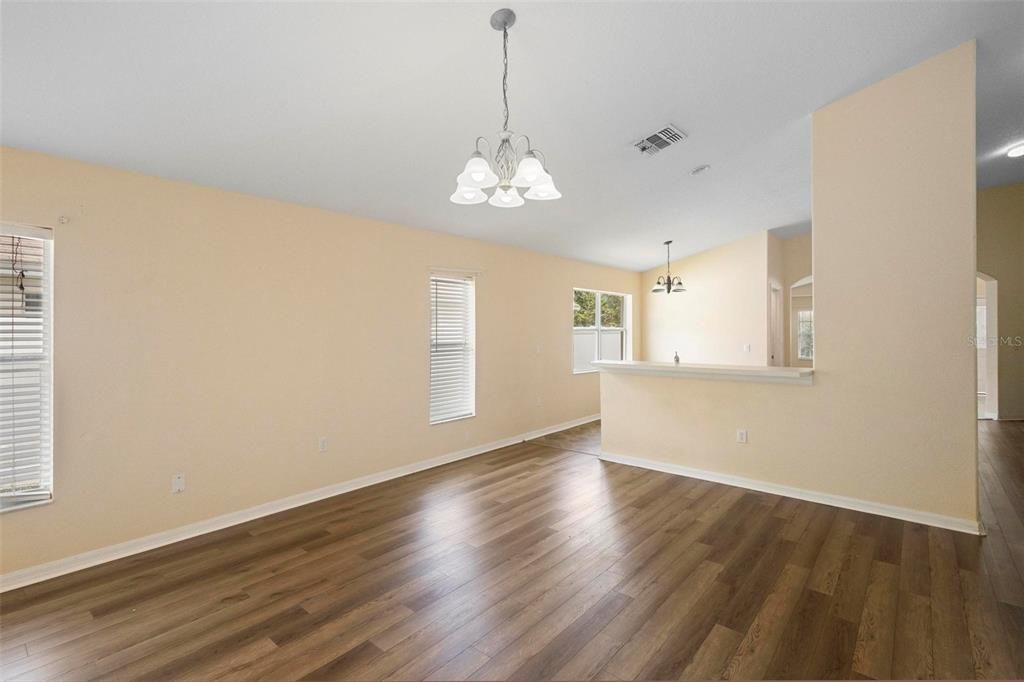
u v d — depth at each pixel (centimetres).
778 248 689
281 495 340
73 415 254
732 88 291
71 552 252
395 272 420
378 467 404
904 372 307
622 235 566
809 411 345
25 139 233
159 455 284
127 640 194
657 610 210
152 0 172
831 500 335
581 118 298
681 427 415
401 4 191
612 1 208
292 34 197
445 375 470
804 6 231
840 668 172
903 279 305
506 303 534
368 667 177
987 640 185
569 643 189
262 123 253
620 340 758
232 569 252
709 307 704
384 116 263
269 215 337
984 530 284
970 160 283
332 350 372
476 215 432
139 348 276
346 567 253
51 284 249
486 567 251
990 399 602
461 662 179
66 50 187
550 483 394
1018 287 582
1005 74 307
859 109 317
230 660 181
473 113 273
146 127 240
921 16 249
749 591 224
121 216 270
